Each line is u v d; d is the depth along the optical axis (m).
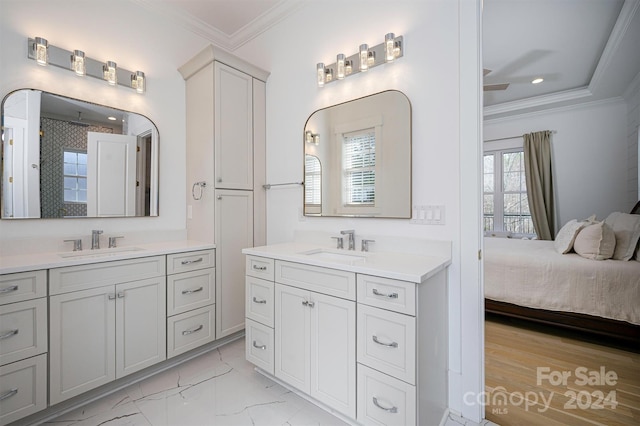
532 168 4.44
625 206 3.87
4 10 1.75
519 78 3.59
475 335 1.51
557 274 2.48
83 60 2.00
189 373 1.94
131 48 2.30
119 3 2.23
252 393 1.72
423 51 1.71
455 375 1.57
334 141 2.18
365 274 1.35
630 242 2.41
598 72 3.26
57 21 1.94
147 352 1.86
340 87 2.15
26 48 1.82
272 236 2.66
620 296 2.23
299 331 1.64
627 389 1.75
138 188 2.32
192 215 2.53
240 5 2.45
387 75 1.88
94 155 2.11
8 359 1.35
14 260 1.57
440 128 1.65
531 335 2.55
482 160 1.53
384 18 1.90
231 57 2.39
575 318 2.40
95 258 1.63
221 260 2.33
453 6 1.60
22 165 1.81
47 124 1.90
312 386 1.57
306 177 2.38
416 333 1.19
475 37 1.51
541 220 4.34
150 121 2.40
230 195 2.41
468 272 1.53
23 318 1.39
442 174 1.64
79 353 1.57
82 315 1.58
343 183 2.12
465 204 1.55
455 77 1.59
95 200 2.11
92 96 2.10
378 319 1.31
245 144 2.53
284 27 2.53
